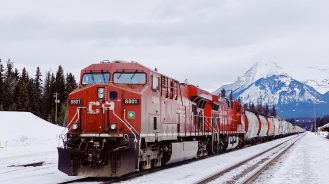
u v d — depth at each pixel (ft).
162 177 48.88
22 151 97.35
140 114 49.80
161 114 58.85
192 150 74.13
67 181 45.55
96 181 46.26
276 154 94.79
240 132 126.52
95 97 50.21
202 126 84.64
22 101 324.19
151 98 54.49
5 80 336.29
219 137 101.19
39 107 357.41
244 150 117.50
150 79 54.49
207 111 90.33
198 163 70.44
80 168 47.34
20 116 192.13
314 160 81.00
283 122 296.92
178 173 53.52
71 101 50.93
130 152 47.42
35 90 360.69
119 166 46.42
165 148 61.36
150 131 53.72
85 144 48.24
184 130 71.72
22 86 327.88
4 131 167.32
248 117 147.23
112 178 49.08
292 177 52.16
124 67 53.83
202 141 85.87
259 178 50.83
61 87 376.89
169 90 63.52
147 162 53.83
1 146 119.96
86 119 50.06
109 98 49.98
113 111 49.62
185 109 73.10
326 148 129.08
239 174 54.19
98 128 49.57
